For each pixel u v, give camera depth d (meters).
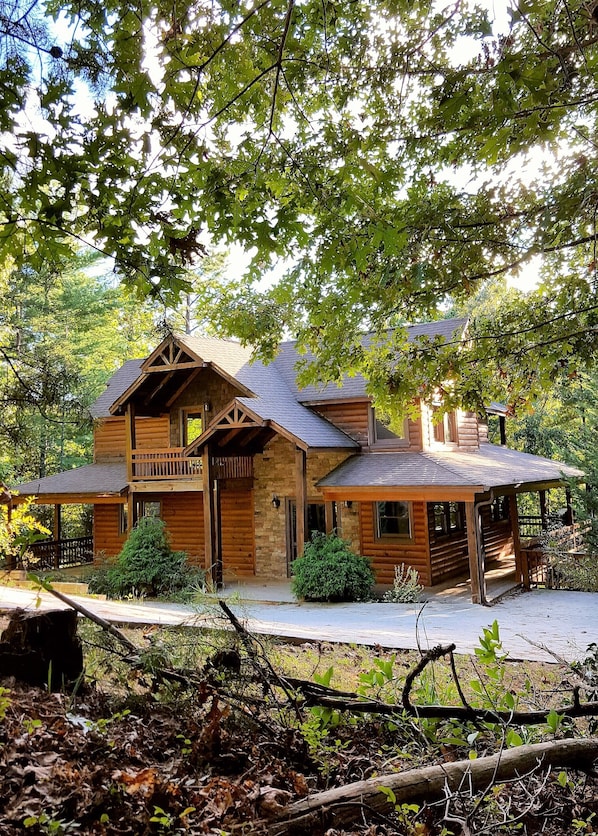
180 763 2.74
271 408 15.79
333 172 4.82
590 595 13.84
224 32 3.09
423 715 3.46
